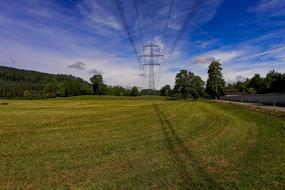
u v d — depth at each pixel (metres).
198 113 31.02
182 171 8.18
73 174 8.02
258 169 8.25
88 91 159.12
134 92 162.12
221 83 111.69
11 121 23.98
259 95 57.28
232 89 137.00
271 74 102.00
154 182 7.23
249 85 122.00
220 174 7.84
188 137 14.34
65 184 7.16
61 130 17.86
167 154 10.47
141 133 16.00
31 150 11.42
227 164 8.91
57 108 46.47
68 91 151.38
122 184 7.11
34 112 36.31
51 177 7.74
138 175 7.85
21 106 53.81
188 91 134.62
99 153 10.76
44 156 10.30
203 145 12.12
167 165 8.89
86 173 8.11
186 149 11.32
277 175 7.65
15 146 12.33
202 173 7.95
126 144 12.60
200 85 136.25
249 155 10.04
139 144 12.55
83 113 33.94
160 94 177.88
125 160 9.62
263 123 19.91
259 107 37.44
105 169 8.52
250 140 13.06
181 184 7.05
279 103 47.25
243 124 19.62
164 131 16.70
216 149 11.23
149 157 10.02
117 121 23.38
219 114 29.05
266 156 9.83
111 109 42.44
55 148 11.82
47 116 29.58
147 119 24.75
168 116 27.72
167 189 6.73
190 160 9.49
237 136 14.38
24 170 8.45
